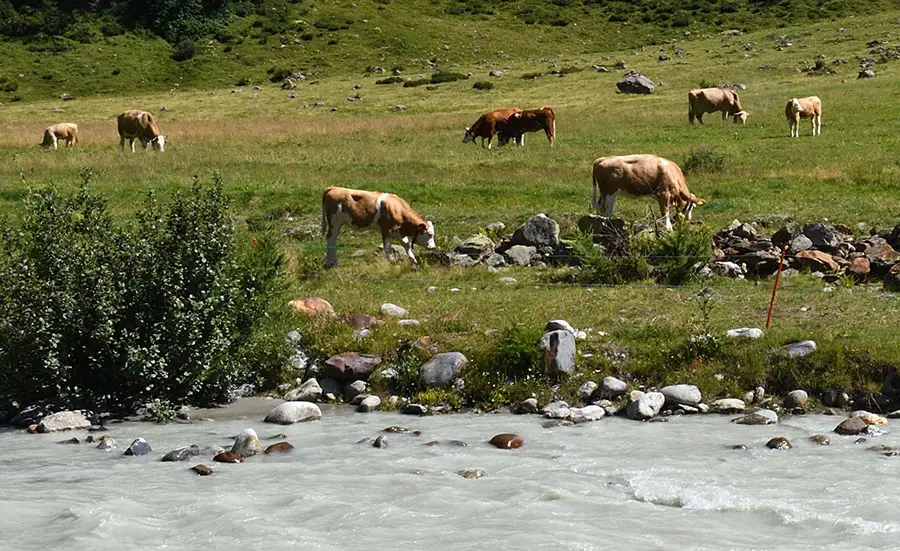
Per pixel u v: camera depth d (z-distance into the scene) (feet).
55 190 47.47
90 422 42.04
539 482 30.91
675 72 227.81
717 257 62.49
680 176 72.43
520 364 44.37
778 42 260.83
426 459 34.19
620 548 25.07
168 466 34.17
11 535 26.76
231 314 45.83
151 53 316.40
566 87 218.18
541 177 98.02
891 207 77.30
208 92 250.57
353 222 65.16
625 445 35.99
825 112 141.59
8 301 43.96
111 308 43.80
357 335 48.16
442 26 337.52
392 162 108.58
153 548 25.49
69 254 44.78
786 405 41.45
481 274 61.52
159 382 44.62
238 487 30.91
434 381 44.29
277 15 343.46
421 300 54.08
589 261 59.47
